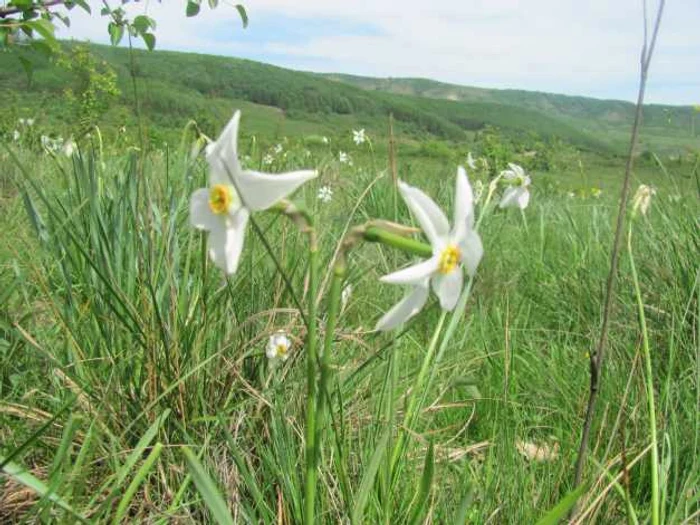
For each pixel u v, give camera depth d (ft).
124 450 6.66
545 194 29.76
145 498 6.23
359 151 27.32
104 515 6.12
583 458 6.44
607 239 14.69
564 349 10.57
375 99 291.58
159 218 8.66
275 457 6.86
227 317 8.39
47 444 6.75
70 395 7.18
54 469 4.86
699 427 7.39
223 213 3.83
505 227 19.47
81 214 8.77
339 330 8.78
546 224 19.85
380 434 7.26
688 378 8.94
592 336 10.30
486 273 13.82
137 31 11.61
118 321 7.77
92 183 8.30
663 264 11.53
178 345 7.47
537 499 6.79
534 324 12.52
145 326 7.38
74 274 9.05
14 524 6.09
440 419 8.98
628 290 11.59
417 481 6.91
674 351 9.16
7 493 6.31
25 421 6.68
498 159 28.99
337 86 299.17
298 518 6.02
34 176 15.58
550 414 9.15
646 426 7.95
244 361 8.21
